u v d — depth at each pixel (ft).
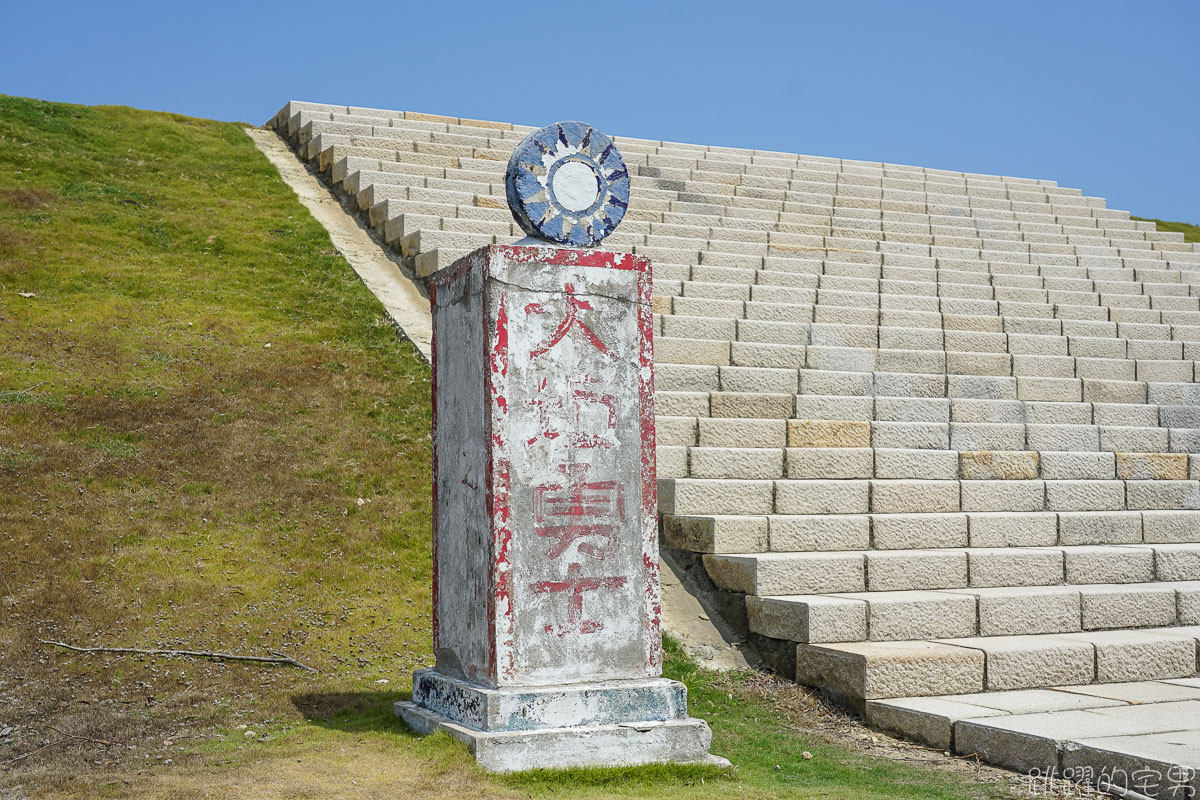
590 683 17.79
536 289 18.08
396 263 44.16
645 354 18.75
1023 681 22.75
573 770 16.65
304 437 31.48
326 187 52.42
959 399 35.19
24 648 21.71
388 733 18.43
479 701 17.13
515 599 17.44
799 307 38.73
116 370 34.04
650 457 18.63
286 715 19.76
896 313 39.83
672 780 16.99
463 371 18.92
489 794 15.47
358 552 26.76
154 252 43.45
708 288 39.04
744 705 22.56
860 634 23.73
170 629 22.98
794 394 33.30
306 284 41.96
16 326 35.88
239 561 25.79
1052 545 29.84
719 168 53.72
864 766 18.84
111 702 20.13
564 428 18.06
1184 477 35.14
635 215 45.62
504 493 17.54
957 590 26.37
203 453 30.07
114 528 26.32
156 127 59.00
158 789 15.51
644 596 18.34
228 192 50.67
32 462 28.48
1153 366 40.42
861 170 59.00
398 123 55.31
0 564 24.25
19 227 43.16
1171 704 21.04
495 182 49.83
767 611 24.56
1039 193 59.36
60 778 16.08
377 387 34.78
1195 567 29.09
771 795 16.38
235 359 35.68
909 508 29.86
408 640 23.52
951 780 17.94
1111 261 50.88
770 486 28.45
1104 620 25.96
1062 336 40.68
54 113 58.13
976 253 48.24
